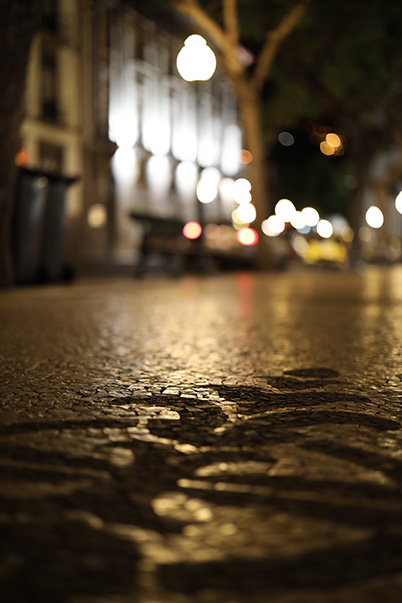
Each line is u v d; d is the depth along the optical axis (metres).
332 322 5.85
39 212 11.42
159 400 2.50
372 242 42.03
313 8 21.88
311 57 24.42
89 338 4.54
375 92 25.44
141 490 1.46
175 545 1.16
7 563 1.08
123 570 1.06
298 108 27.59
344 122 27.02
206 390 2.72
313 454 1.77
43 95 25.17
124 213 29.88
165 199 34.16
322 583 1.02
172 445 1.85
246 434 1.99
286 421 2.17
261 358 3.69
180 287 12.17
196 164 37.62
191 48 13.17
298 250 29.78
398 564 1.09
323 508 1.35
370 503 1.38
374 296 9.81
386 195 36.72
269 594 0.99
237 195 42.66
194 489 1.47
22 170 10.84
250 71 33.47
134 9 30.53
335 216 40.81
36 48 24.48
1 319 5.80
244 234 23.62
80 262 16.17
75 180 12.30
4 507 1.34
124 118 30.48
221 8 22.20
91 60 27.83
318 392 2.70
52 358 3.60
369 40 22.75
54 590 0.99
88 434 1.97
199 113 38.62
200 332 5.01
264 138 28.23
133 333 4.88
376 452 1.80
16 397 2.53
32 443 1.86
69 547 1.15
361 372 3.22
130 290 10.91
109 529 1.23
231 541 1.17
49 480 1.52
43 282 11.98
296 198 39.22
